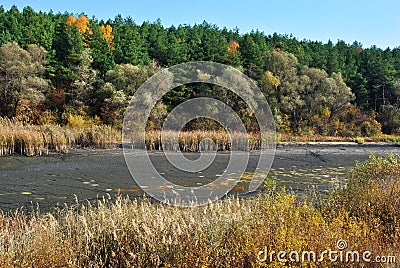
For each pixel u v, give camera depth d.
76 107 31.19
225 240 4.41
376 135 36.22
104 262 4.41
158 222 4.89
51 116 30.30
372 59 51.00
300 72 40.44
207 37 37.53
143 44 40.84
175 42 40.59
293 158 20.19
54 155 17.42
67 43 35.91
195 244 4.29
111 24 61.12
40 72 32.78
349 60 56.03
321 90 38.28
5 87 30.52
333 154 23.03
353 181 6.72
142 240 4.61
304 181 12.58
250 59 37.03
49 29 43.84
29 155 17.08
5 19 42.75
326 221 5.22
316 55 50.47
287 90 36.19
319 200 6.83
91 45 39.00
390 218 5.62
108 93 30.11
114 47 41.66
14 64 30.38
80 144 20.77
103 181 11.93
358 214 5.68
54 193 10.10
